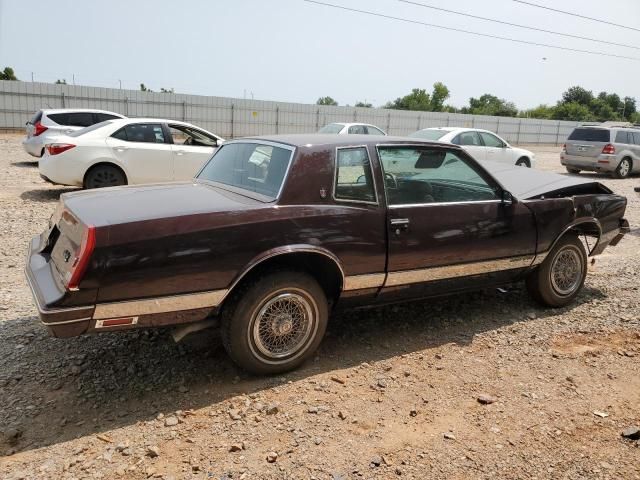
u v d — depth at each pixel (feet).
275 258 11.48
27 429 9.88
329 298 13.00
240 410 10.61
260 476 8.73
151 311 10.22
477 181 14.61
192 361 12.59
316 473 8.84
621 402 11.35
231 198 11.85
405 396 11.34
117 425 10.06
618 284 19.34
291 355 12.02
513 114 262.88
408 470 9.00
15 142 76.43
